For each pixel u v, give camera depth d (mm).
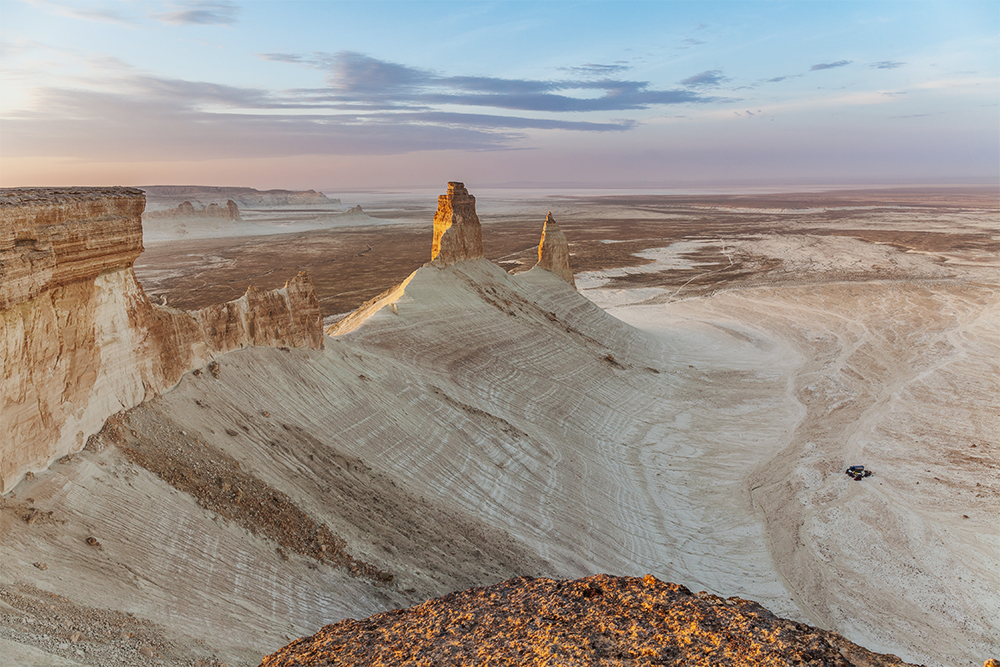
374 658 10656
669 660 9406
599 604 11539
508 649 10164
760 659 9195
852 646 9789
